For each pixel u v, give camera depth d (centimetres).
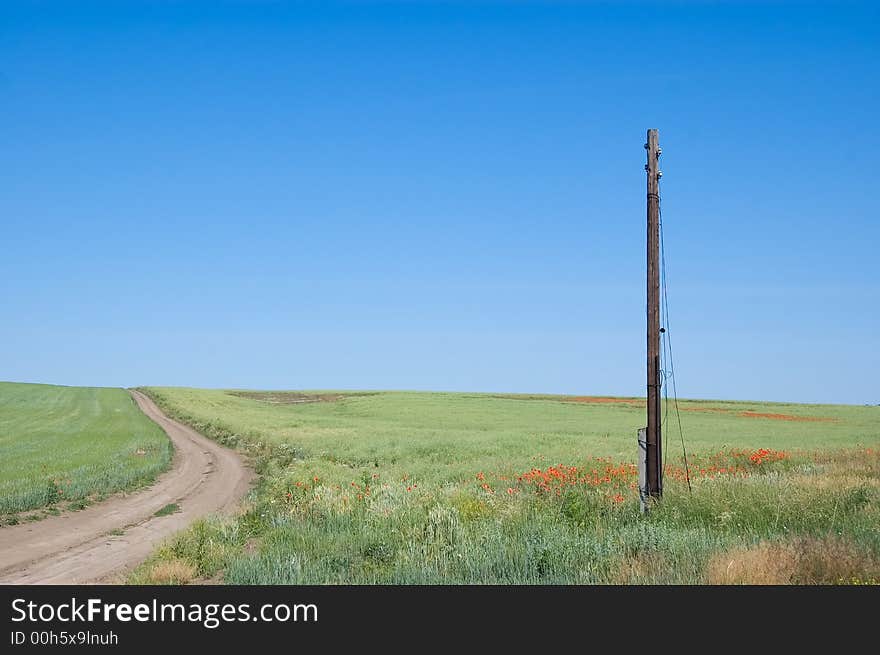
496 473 2400
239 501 2372
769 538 1124
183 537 1431
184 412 8294
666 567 1009
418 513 1480
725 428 5984
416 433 4950
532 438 4125
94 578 1251
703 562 1007
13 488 2333
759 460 2595
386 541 1319
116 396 12219
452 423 6506
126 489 2592
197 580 1176
